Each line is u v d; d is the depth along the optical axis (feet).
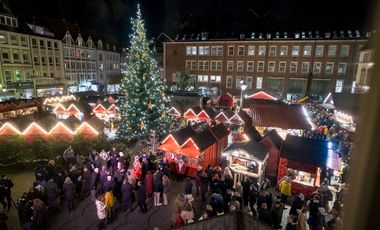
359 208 3.75
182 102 88.94
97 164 39.04
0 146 44.45
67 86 147.02
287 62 139.74
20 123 49.93
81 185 37.27
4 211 32.91
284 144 43.91
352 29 130.21
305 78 136.98
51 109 90.94
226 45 150.71
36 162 46.78
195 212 34.19
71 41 150.51
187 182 34.96
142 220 32.09
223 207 30.30
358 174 3.78
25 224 26.61
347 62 127.54
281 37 141.79
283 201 35.91
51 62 135.64
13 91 112.98
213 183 35.24
